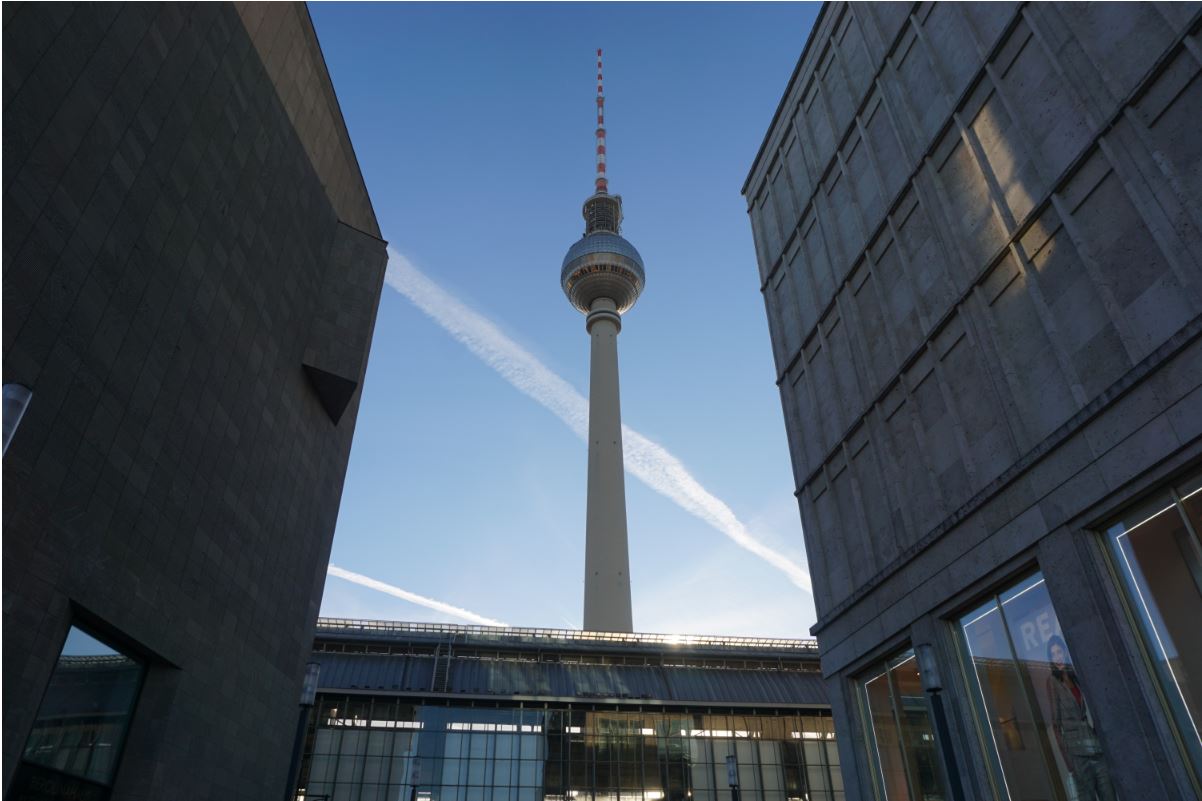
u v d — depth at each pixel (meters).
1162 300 15.59
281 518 33.03
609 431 133.75
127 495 21.78
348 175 42.69
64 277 19.20
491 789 63.34
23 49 17.81
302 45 35.44
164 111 23.94
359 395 44.06
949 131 23.61
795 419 32.78
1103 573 15.95
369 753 63.50
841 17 32.00
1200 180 14.98
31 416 18.00
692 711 69.81
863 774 24.61
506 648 76.94
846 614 26.45
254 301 30.42
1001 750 18.73
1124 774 14.64
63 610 18.97
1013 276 20.25
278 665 32.69
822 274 31.56
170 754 23.64
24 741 17.36
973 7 22.95
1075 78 18.58
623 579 116.62
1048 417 18.42
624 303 157.12
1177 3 16.03
